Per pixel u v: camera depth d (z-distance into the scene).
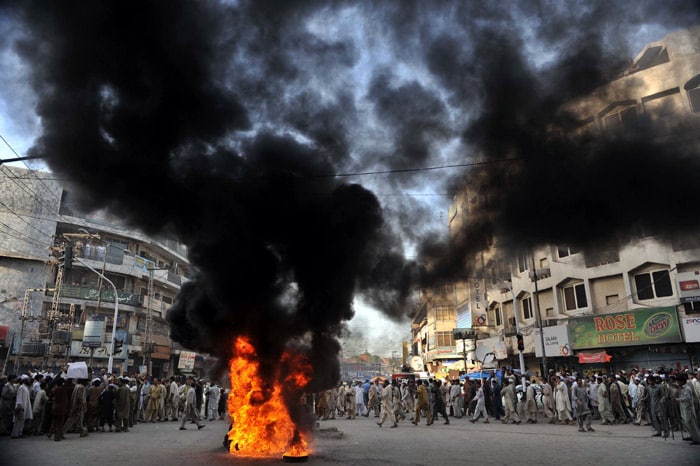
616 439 12.34
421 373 38.41
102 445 11.37
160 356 41.12
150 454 9.88
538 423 17.58
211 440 12.53
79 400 13.44
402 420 19.94
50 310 33.66
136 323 39.41
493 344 35.09
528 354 33.97
